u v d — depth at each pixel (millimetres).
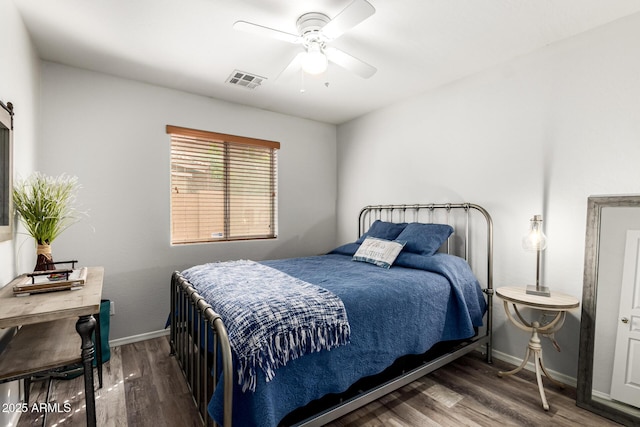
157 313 2986
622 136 1978
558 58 2256
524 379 2268
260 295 1657
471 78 2789
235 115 3465
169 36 2178
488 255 2602
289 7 1863
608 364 1915
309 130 4066
